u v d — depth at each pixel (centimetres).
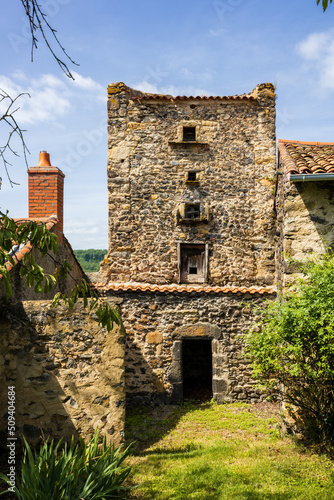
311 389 560
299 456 536
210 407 826
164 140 1004
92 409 580
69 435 569
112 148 999
